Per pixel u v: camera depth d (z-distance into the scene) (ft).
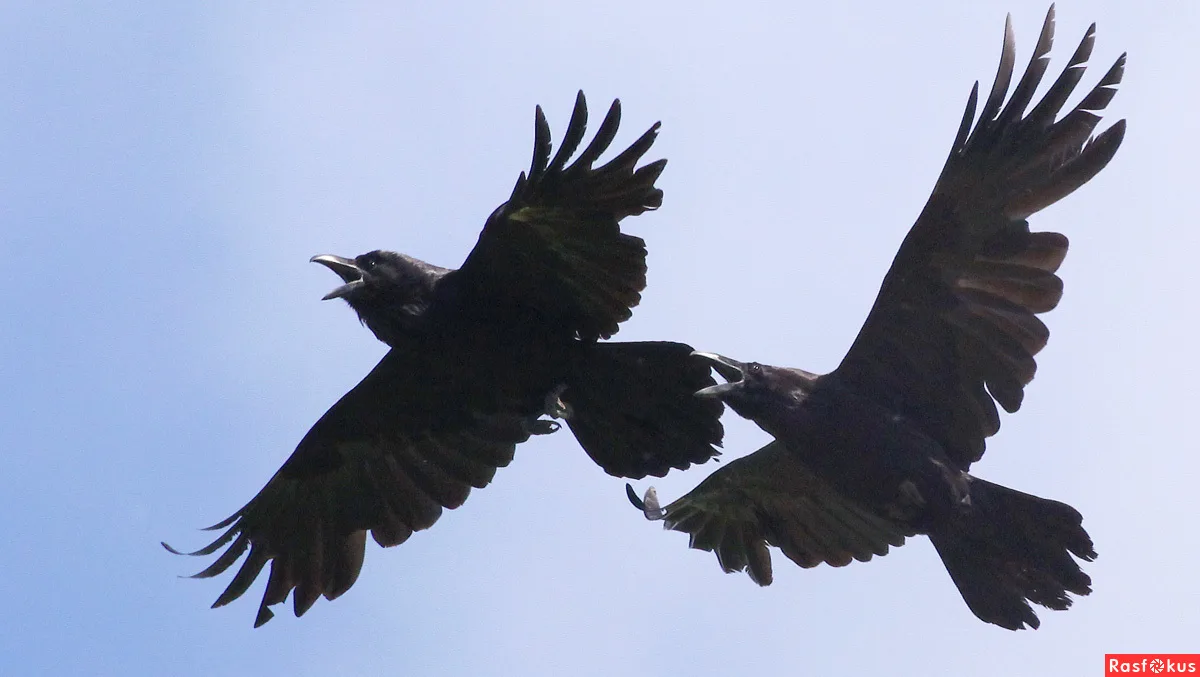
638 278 48.03
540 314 49.65
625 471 51.47
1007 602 44.52
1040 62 43.55
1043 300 43.65
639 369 49.47
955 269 44.34
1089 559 43.57
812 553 51.49
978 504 44.24
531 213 47.06
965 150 43.75
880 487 45.11
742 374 46.80
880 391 45.75
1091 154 43.19
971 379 44.91
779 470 50.57
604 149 45.68
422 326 50.34
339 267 51.11
